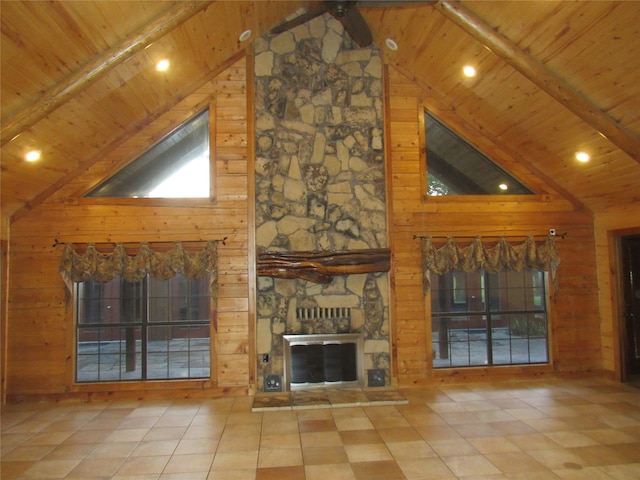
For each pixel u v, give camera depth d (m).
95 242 5.28
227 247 5.41
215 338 5.33
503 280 5.84
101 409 4.90
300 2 5.36
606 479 3.13
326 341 5.38
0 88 3.47
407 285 5.61
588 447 3.68
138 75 4.48
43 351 5.20
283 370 5.36
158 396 5.26
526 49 4.12
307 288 5.46
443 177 5.84
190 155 5.56
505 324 5.80
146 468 3.45
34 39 3.27
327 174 5.60
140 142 5.35
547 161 5.56
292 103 5.63
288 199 5.53
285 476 3.26
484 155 5.89
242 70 5.59
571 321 5.83
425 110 5.83
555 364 5.76
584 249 5.90
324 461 3.50
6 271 5.18
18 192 4.93
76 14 3.28
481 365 5.72
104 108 4.59
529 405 4.77
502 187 5.92
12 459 3.65
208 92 5.53
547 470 3.28
